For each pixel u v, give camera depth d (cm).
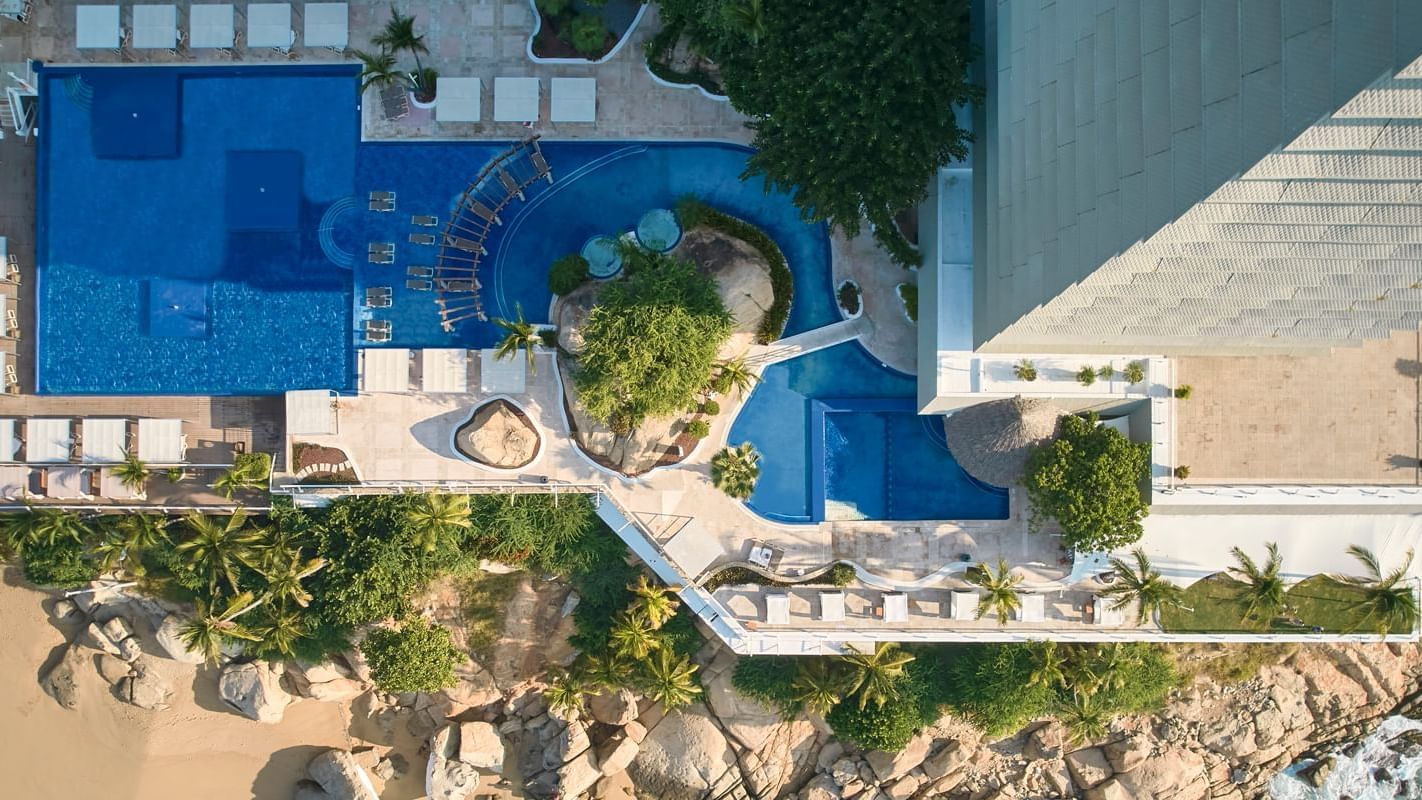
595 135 4847
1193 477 4559
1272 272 3291
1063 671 5047
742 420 4862
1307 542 4891
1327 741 5638
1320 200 2773
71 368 4950
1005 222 3950
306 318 4903
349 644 5300
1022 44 3756
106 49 4894
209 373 4928
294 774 5638
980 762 5556
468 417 4872
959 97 4012
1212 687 5512
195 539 4834
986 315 4228
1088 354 4406
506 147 4866
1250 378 4547
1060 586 4900
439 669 5119
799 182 4225
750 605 4897
